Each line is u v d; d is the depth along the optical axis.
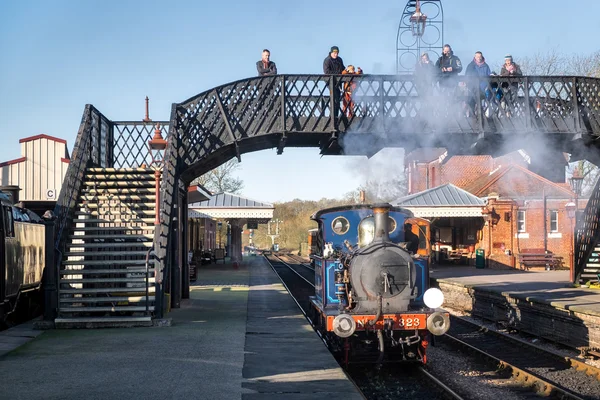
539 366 10.68
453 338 12.66
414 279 9.71
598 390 9.01
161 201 13.62
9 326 13.57
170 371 8.39
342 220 11.28
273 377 8.12
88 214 13.88
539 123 15.23
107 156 16.50
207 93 15.20
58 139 26.33
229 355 9.50
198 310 15.41
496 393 8.80
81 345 10.27
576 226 18.92
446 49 15.51
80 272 12.74
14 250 13.77
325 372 8.42
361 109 14.98
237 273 33.34
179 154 15.16
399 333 10.30
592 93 15.43
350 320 9.37
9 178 25.89
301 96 15.01
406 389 9.02
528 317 14.20
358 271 9.66
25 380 7.84
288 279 30.11
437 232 38.88
